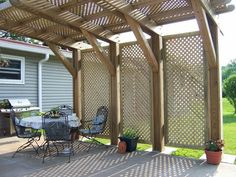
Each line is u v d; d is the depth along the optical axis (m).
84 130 5.65
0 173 3.89
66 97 9.87
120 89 5.89
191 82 4.96
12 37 13.23
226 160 4.47
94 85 6.43
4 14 4.75
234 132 6.85
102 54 5.53
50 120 4.89
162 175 3.79
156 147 5.27
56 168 4.15
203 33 4.14
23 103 7.58
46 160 4.61
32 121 4.88
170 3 4.25
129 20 4.43
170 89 5.21
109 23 5.19
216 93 4.62
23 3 3.84
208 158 4.31
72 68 6.58
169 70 5.22
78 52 6.66
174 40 5.15
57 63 9.46
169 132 5.23
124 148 5.11
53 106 9.27
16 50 7.85
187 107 5.00
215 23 4.53
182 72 5.06
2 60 7.43
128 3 4.08
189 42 4.97
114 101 5.90
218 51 4.58
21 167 4.20
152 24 4.92
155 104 5.28
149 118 5.44
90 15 4.73
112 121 5.92
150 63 5.12
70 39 6.32
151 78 5.36
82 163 4.42
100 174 3.85
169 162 4.44
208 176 3.71
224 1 4.08
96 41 5.36
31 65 8.50
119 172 3.94
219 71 4.62
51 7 4.21
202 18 3.91
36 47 8.06
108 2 3.68
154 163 4.39
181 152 5.15
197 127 4.89
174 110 5.16
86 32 5.15
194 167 4.14
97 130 5.57
